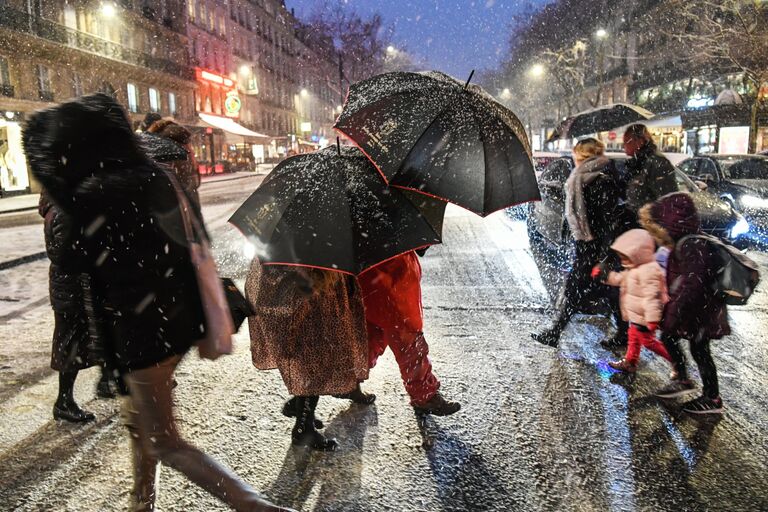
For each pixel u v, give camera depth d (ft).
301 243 9.04
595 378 14.05
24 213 63.26
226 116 172.55
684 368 12.92
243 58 191.93
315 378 9.82
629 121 35.32
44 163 6.70
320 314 9.75
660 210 12.00
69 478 9.72
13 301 21.93
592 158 15.84
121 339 7.04
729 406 12.52
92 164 6.77
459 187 9.39
